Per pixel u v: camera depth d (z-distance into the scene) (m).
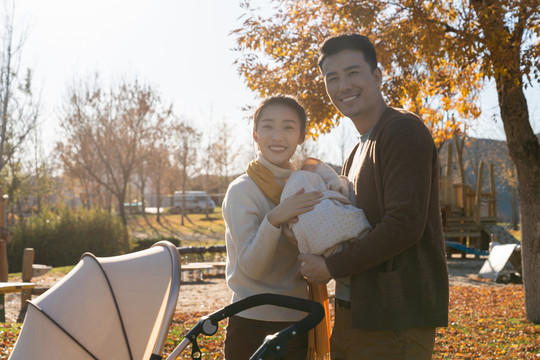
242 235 2.80
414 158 2.48
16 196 29.98
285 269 2.92
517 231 32.22
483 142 38.69
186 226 43.78
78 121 37.56
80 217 21.39
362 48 2.80
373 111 2.87
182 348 2.46
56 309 2.34
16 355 2.33
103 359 2.31
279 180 2.99
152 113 38.34
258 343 2.88
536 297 8.45
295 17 9.19
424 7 8.20
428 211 2.62
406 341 2.55
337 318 2.84
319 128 9.38
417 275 2.57
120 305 2.41
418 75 9.30
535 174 8.10
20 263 19.94
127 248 22.59
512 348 7.00
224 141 51.59
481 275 16.12
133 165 39.69
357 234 2.56
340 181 2.90
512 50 7.16
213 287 14.52
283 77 9.37
